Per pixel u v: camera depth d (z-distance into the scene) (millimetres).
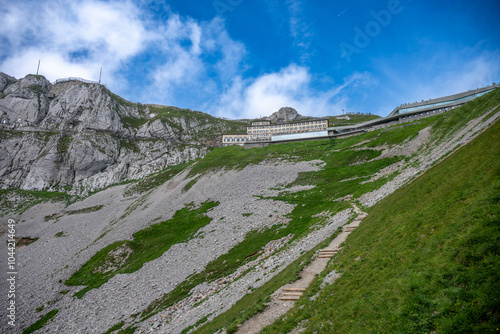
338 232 36969
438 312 10172
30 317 59406
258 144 182375
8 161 179250
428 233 16031
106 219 122938
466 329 8914
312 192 87125
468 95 129500
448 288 10781
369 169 92062
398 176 60312
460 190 17641
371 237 23750
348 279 18656
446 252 12719
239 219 78062
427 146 78938
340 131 181750
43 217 134125
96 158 187375
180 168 180250
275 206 81062
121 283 63781
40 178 172250
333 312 15562
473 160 20562
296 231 57906
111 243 90375
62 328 52062
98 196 156250
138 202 133000
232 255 57844
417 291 11766
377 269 16797
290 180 107750
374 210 36781
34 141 191375
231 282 44406
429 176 27781
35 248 104312
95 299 60344
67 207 146250
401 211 24250
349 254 23719
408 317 10961
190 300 44906
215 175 133750
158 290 54688
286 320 18125
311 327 15484
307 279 24688
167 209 107500
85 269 79312
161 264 66562
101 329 47219
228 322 24125
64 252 96062
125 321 47188
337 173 101000
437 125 87938
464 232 13039
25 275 82188
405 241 17344
